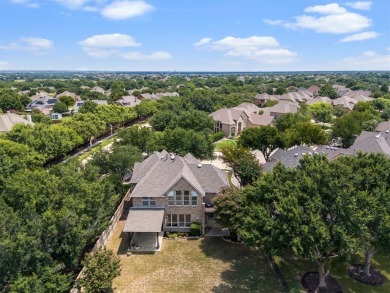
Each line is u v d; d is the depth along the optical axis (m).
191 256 35.19
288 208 25.42
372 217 24.64
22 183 30.36
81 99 185.38
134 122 121.88
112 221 40.78
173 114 84.69
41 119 102.44
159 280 31.11
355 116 84.19
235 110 103.06
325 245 25.41
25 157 54.94
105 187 36.94
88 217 31.06
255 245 27.95
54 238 27.88
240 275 31.86
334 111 118.19
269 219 27.03
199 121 79.88
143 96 169.12
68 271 31.73
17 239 23.34
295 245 24.66
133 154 55.66
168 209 39.41
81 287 28.27
